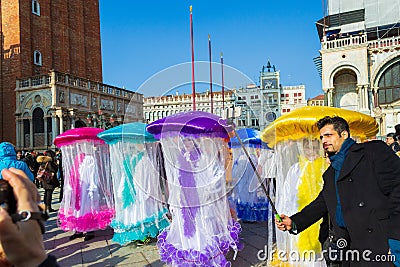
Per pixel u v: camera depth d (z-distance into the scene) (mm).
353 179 2395
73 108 23141
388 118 18391
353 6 21906
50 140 22844
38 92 23328
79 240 6426
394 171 2283
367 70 19047
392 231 2221
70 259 5320
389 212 2275
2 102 25891
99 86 26391
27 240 1073
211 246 4180
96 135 6699
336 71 19656
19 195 1143
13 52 26000
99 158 6938
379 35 21500
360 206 2328
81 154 6676
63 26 30922
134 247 5809
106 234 6789
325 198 2621
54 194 12672
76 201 6504
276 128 4246
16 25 26000
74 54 32312
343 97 20094
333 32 22172
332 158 2557
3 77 26078
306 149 4297
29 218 1103
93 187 6605
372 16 21656
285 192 4445
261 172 4996
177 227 4383
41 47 28219
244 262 4895
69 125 23141
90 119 23234
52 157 9156
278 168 4539
